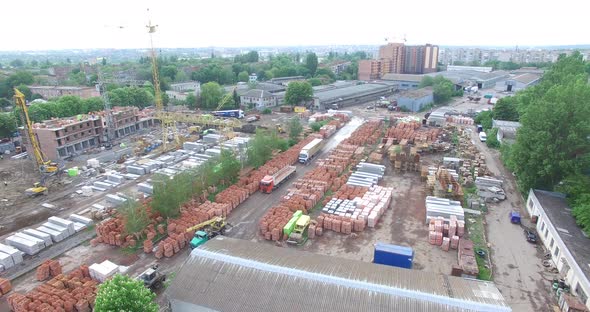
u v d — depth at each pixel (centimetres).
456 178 6675
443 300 3047
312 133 10075
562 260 4078
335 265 3631
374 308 3055
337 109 13925
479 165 7400
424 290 3200
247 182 6569
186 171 5862
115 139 10112
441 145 8650
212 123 10462
